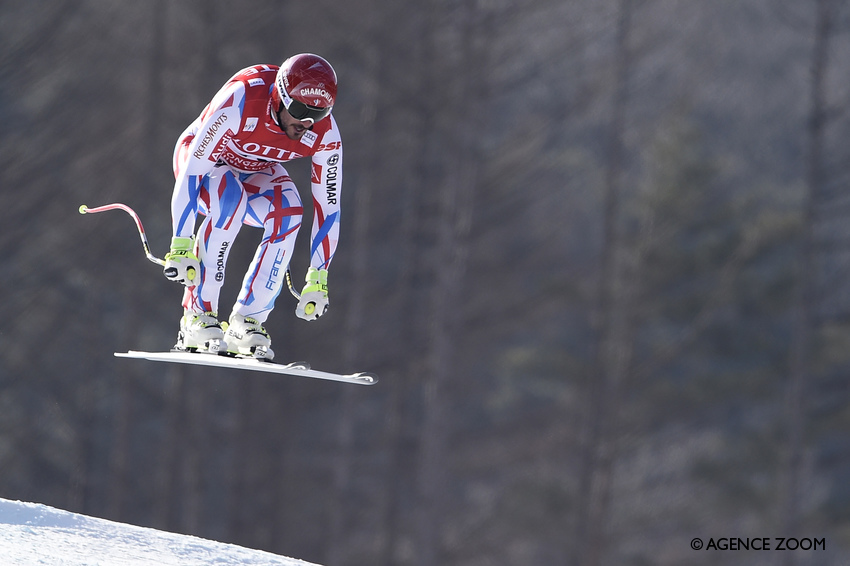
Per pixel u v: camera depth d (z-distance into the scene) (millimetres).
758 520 74750
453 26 61219
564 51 63125
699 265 70812
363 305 67125
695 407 72250
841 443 84938
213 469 81000
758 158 103125
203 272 17406
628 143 79062
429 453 61562
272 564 16750
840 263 84188
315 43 64375
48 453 85875
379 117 65875
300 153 17094
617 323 71875
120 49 66938
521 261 69812
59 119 64750
